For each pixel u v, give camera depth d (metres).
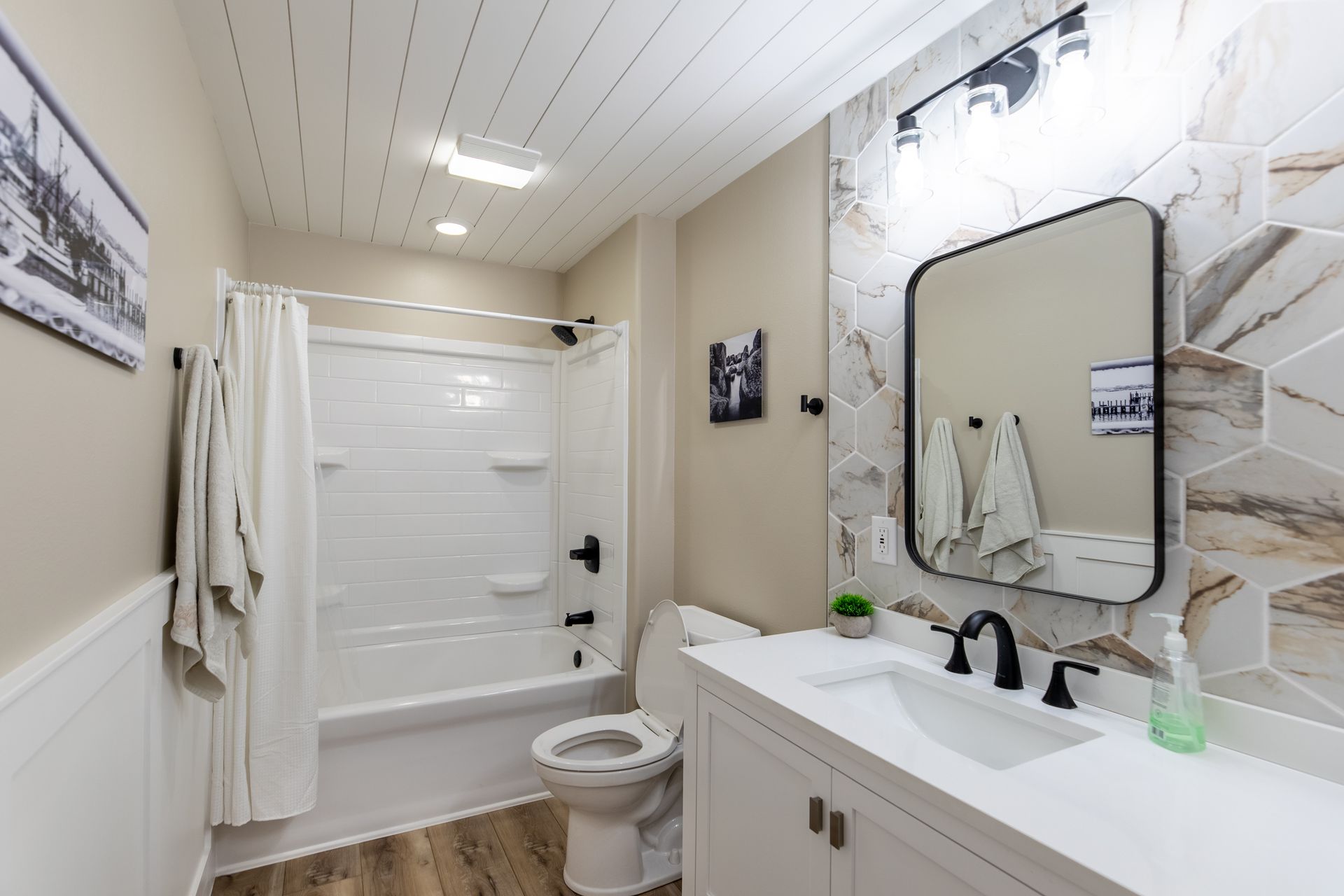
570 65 1.82
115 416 1.10
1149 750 1.10
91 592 1.00
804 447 2.13
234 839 2.16
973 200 1.58
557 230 3.07
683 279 2.87
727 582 2.50
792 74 1.86
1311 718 1.02
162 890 1.41
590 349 3.27
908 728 1.52
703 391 2.70
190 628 1.44
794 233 2.21
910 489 1.72
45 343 0.82
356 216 2.90
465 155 2.27
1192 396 1.17
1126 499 1.26
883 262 1.84
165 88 1.44
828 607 2.01
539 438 3.61
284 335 2.33
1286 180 1.06
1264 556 1.07
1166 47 1.22
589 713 2.71
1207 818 0.88
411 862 2.19
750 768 1.42
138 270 1.18
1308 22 1.04
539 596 3.55
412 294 3.34
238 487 1.70
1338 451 1.00
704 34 1.69
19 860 0.75
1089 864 0.77
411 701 2.41
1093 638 1.32
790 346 2.21
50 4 0.82
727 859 1.49
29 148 0.72
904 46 1.74
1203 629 1.15
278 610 2.20
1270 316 1.07
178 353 1.57
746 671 1.51
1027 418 1.44
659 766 2.03
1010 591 1.48
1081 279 1.34
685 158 2.36
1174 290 1.20
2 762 0.69
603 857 2.03
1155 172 1.23
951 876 0.95
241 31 1.65
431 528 3.33
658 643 2.35
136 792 1.21
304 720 2.19
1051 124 1.32
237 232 2.62
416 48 1.74
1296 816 0.89
